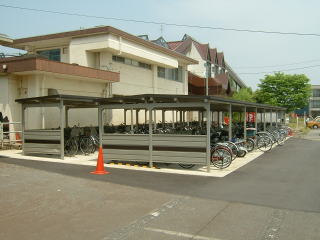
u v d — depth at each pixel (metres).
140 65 22.73
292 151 15.63
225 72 43.44
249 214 5.78
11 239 4.61
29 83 15.73
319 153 14.79
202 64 35.88
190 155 9.90
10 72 15.07
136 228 5.07
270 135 16.78
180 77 29.20
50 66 14.86
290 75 35.28
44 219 5.45
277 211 5.95
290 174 9.52
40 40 19.42
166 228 5.09
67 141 13.08
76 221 5.36
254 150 15.93
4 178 8.59
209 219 5.51
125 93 20.94
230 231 4.97
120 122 20.58
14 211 5.85
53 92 16.30
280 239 4.68
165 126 17.16
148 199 6.71
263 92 36.06
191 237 4.74
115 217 5.58
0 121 15.61
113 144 11.00
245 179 8.78
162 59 23.56
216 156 10.55
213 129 14.88
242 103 13.11
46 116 15.98
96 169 9.61
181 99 10.02
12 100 15.80
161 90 25.50
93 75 17.08
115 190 7.44
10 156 12.88
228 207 6.19
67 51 19.98
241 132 16.47
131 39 19.73
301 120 56.34
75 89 17.38
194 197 6.89
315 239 4.68
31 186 7.71
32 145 12.88
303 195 7.08
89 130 14.83
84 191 7.30
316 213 5.83
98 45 18.27
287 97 34.50
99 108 11.38
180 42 37.41
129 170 10.00
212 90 33.12
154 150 10.38
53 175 9.06
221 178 8.91
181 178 8.87
